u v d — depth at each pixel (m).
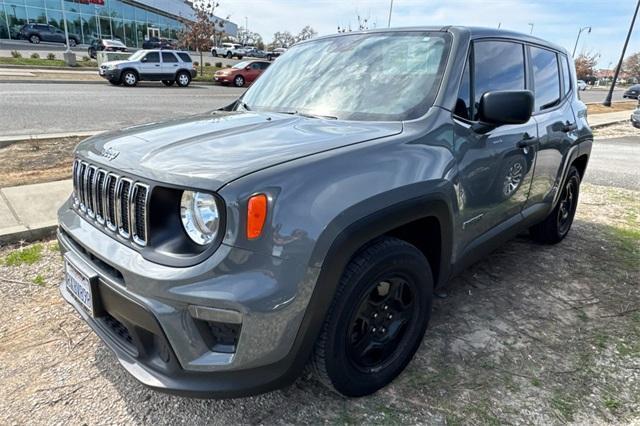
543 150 3.26
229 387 1.71
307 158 1.79
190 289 1.61
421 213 2.10
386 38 2.85
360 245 1.85
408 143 2.14
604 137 13.10
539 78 3.37
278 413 2.08
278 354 1.73
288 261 1.65
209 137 2.06
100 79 21.70
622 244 4.25
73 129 8.75
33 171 5.75
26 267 3.40
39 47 38.00
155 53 20.88
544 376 2.37
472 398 2.20
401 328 2.29
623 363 2.50
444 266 2.42
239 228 1.60
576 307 3.08
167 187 1.69
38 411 2.06
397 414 2.09
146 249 1.74
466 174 2.41
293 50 3.34
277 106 2.78
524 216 3.29
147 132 2.22
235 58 46.41
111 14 46.47
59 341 2.56
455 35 2.62
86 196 2.12
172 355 1.71
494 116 2.34
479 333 2.74
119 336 1.99
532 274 3.55
